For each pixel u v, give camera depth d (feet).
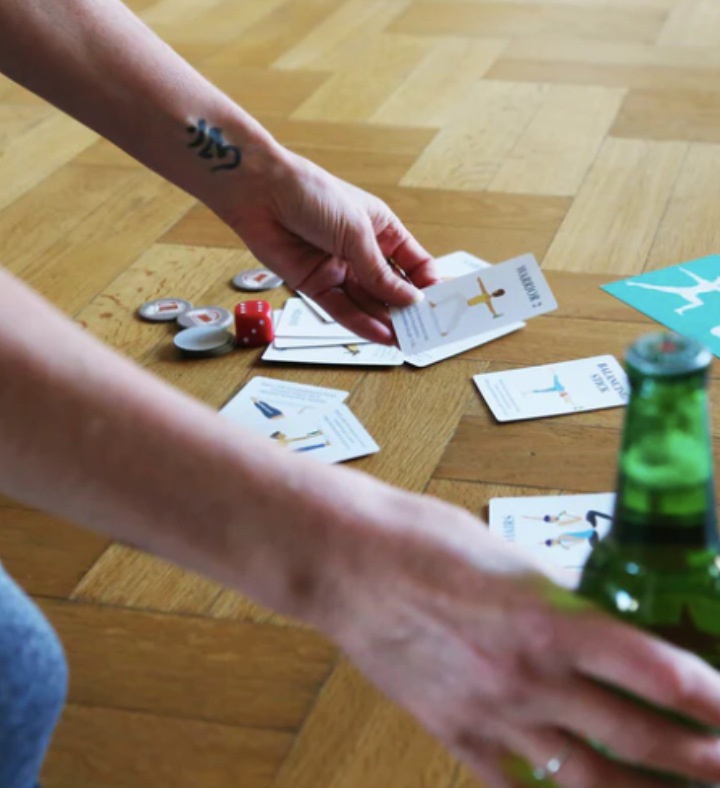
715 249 6.40
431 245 6.56
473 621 1.87
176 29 10.89
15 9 3.83
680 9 10.89
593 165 7.57
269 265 4.43
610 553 2.12
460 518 2.04
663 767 1.79
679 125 8.18
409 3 11.39
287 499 2.07
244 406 5.14
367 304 4.53
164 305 6.07
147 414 2.13
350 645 2.07
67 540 4.42
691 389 1.92
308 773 3.42
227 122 4.17
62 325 2.23
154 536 2.15
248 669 3.80
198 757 3.50
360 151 7.97
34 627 2.65
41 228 7.03
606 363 5.34
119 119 4.12
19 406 2.11
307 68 9.71
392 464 4.72
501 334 5.63
